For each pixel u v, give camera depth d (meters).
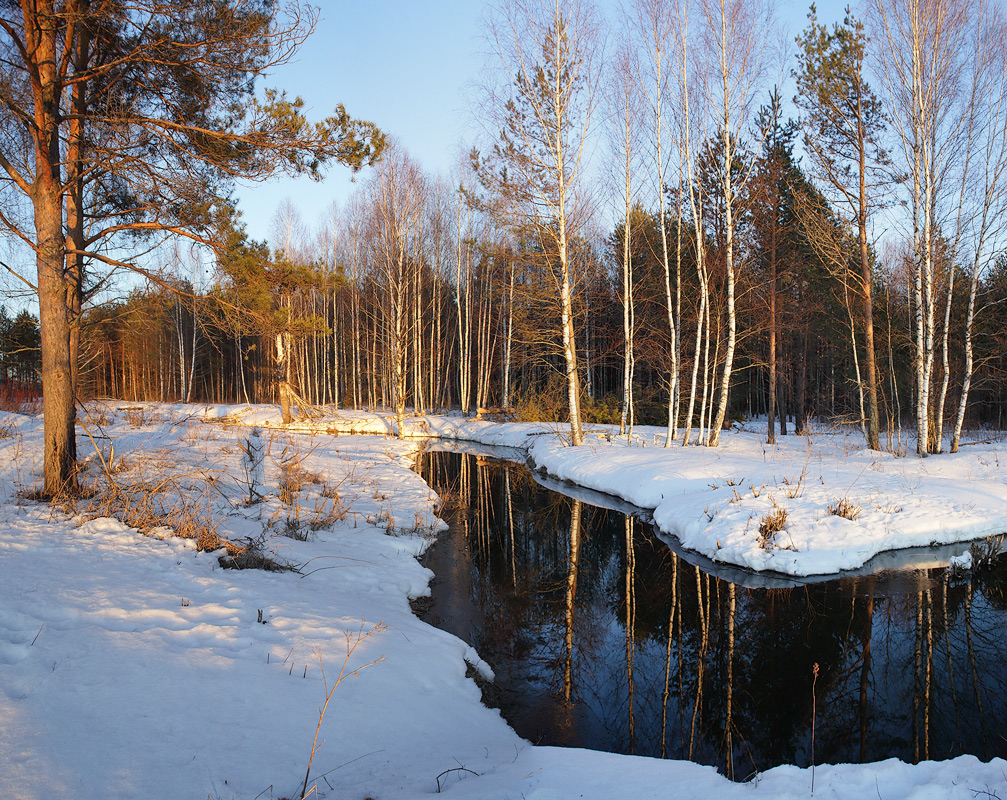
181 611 4.71
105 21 7.72
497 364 38.25
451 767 3.45
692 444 17.69
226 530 7.53
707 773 3.42
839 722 5.02
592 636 6.75
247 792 2.83
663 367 25.47
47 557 5.46
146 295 9.88
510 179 17.02
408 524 10.34
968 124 15.24
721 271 20.59
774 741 4.73
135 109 8.81
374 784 3.11
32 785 2.51
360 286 36.16
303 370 41.47
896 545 9.14
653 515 11.77
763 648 6.41
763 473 12.27
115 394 43.81
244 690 3.73
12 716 2.94
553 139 17.06
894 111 15.55
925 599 7.50
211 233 8.63
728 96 15.34
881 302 24.00
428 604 7.13
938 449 16.02
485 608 7.22
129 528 6.76
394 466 16.36
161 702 3.39
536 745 4.42
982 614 7.10
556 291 19.36
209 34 7.46
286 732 3.43
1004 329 21.72
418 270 29.89
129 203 10.00
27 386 23.80
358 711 3.87
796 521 9.41
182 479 9.86
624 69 16.72
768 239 21.27
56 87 7.64
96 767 2.75
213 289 8.93
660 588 8.13
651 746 4.62
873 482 11.27
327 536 8.62
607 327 30.05
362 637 5.01
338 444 21.09
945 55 14.82
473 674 5.46
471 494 14.48
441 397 40.12
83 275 9.72
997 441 19.30
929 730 4.90
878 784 3.03
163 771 2.84
